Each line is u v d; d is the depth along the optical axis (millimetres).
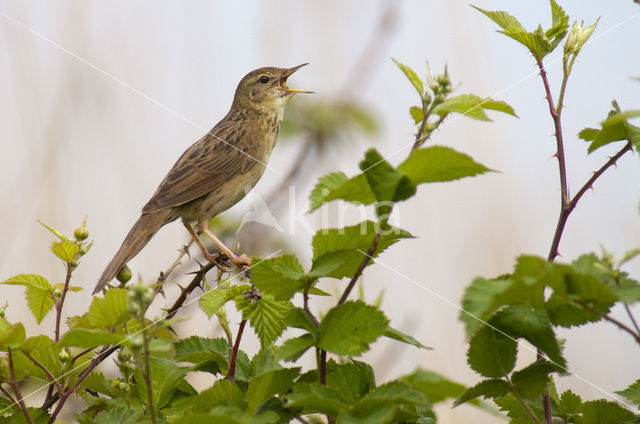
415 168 3680
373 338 3766
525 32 4949
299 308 3984
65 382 4977
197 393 5012
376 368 8062
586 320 4039
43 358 5066
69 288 5566
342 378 4461
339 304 3904
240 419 3764
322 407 3699
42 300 5555
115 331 4320
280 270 3982
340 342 3809
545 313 4082
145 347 3734
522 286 3191
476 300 3164
